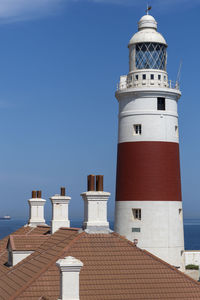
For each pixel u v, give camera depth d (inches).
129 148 2383.1
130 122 2401.6
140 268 1299.2
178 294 1254.9
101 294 1225.4
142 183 2329.0
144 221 2309.3
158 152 2346.2
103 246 1342.3
